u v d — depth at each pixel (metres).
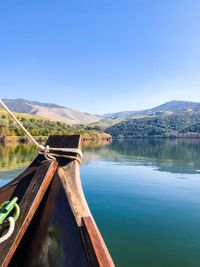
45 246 4.29
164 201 16.73
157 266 8.72
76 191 4.57
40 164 5.31
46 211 4.61
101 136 145.50
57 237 4.17
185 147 75.50
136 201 16.81
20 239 4.22
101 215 14.07
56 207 4.48
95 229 3.66
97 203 16.41
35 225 4.72
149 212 14.52
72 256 3.72
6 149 58.78
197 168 31.94
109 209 15.10
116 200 17.06
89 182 23.28
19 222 4.33
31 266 4.32
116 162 38.66
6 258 3.96
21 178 5.30
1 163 33.88
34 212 4.53
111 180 24.19
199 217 13.59
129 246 10.40
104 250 3.30
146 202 16.55
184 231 11.81
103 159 43.09
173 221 13.05
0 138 87.44
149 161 39.88
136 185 21.84
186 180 23.98
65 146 5.89
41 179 4.82
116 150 64.81
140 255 9.66
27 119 122.19
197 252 9.84
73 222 4.01
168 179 24.56
